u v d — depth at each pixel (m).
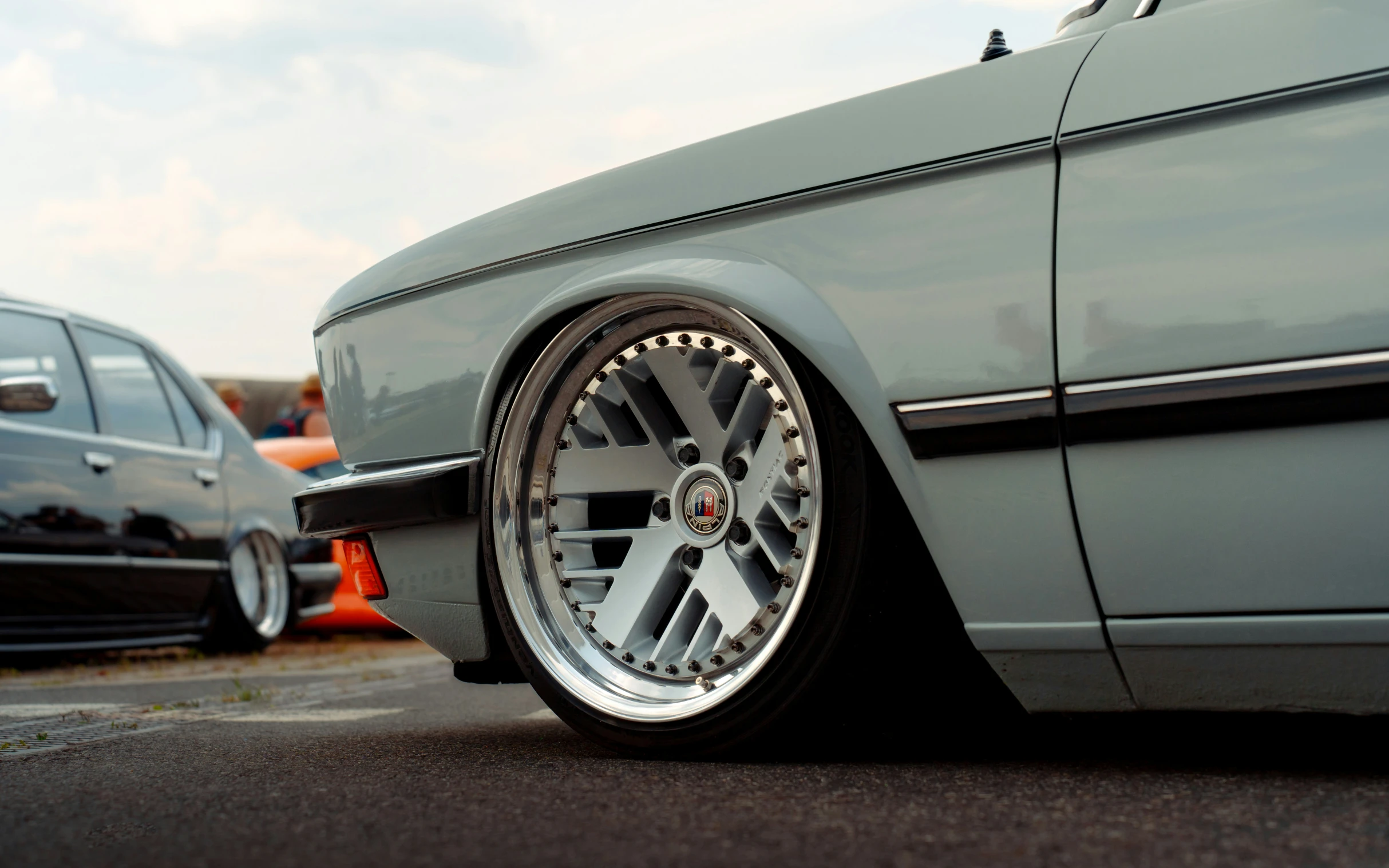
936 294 1.66
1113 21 1.81
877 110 1.75
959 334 1.64
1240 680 1.54
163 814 1.51
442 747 2.12
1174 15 1.63
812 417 1.77
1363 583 1.44
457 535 2.11
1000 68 1.70
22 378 4.61
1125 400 1.54
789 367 1.78
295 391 14.27
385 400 2.20
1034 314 1.60
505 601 2.04
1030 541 1.61
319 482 2.37
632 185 1.94
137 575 5.02
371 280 2.27
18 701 3.51
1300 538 1.47
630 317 1.94
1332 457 1.45
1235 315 1.49
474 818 1.41
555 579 2.02
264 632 5.76
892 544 1.76
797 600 1.77
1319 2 1.52
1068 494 1.59
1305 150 1.48
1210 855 1.16
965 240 1.65
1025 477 1.61
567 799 1.53
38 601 4.59
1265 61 1.52
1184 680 1.57
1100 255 1.57
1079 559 1.59
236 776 1.83
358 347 2.26
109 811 1.55
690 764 1.81
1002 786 1.54
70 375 4.98
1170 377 1.52
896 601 1.76
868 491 1.75
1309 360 1.45
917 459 1.67
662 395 1.99
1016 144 1.63
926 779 1.61
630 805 1.47
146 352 5.54
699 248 1.85
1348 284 1.44
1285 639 1.49
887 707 1.80
